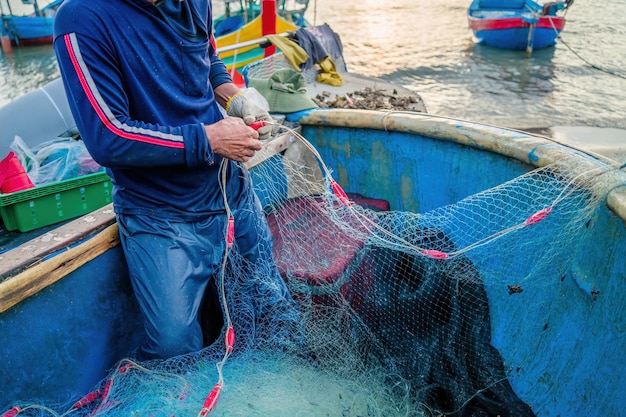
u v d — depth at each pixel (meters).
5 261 1.65
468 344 2.27
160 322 1.78
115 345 1.99
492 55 12.16
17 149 3.68
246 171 2.19
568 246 2.04
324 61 5.07
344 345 2.11
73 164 3.72
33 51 14.55
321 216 2.71
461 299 2.39
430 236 2.45
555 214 2.10
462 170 2.67
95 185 3.63
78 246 1.79
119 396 1.73
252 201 2.18
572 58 11.71
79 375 1.86
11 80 11.73
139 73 1.68
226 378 1.78
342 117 2.98
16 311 1.63
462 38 13.98
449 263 2.41
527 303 2.24
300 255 2.41
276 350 2.02
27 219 3.42
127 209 1.85
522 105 8.56
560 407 1.98
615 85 9.62
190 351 1.84
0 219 3.55
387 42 13.48
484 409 2.06
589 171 1.95
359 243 2.46
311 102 3.20
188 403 1.66
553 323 2.09
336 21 16.39
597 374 1.84
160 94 1.74
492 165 2.51
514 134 2.41
